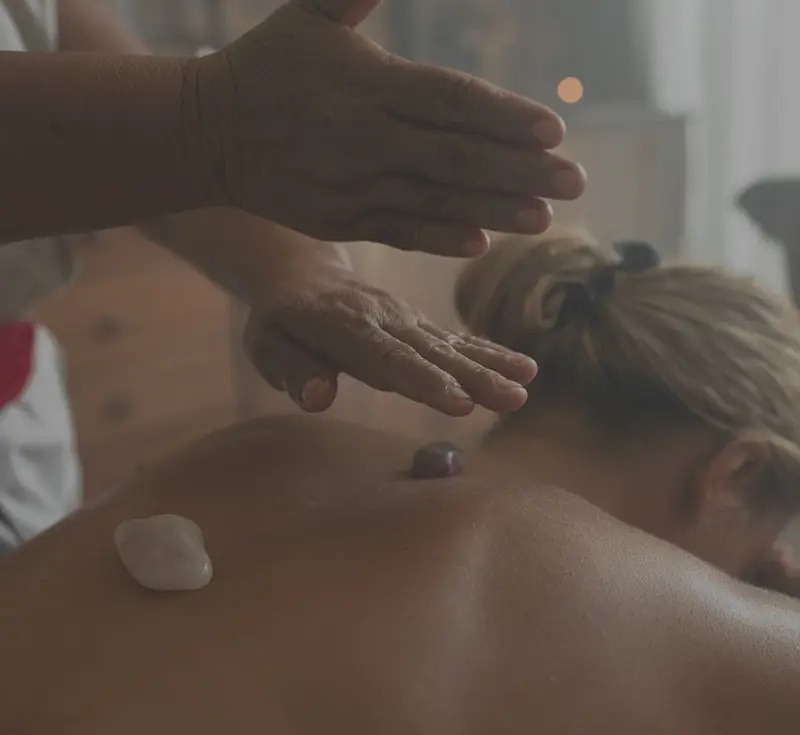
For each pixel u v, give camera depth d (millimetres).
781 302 790
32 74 527
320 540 542
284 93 519
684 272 778
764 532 781
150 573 525
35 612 533
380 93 508
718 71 2100
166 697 461
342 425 706
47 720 469
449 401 534
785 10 2020
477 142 502
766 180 1704
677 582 522
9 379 1060
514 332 752
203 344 2004
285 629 481
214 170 549
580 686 472
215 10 2033
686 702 476
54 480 1121
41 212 553
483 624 487
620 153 2037
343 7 518
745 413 726
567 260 772
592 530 548
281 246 822
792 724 475
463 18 2277
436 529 531
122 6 1938
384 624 479
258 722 448
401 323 631
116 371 1884
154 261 1908
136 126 531
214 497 611
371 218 547
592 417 718
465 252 546
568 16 2246
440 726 450
